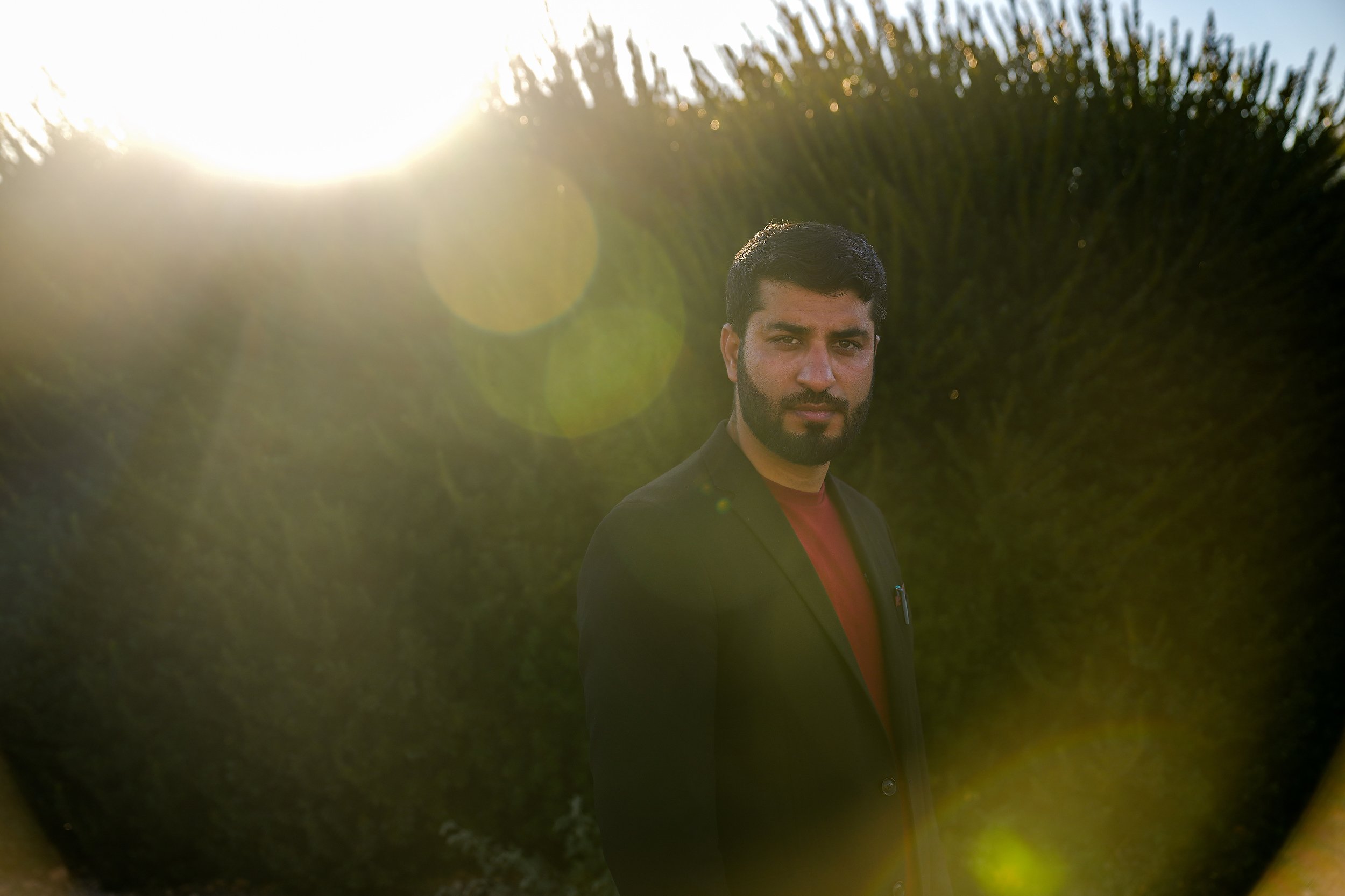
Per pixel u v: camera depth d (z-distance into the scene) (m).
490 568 3.21
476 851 3.39
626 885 1.07
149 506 3.46
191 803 3.56
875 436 3.04
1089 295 3.11
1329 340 3.39
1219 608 3.02
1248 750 3.08
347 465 3.38
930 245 3.11
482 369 3.23
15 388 3.64
